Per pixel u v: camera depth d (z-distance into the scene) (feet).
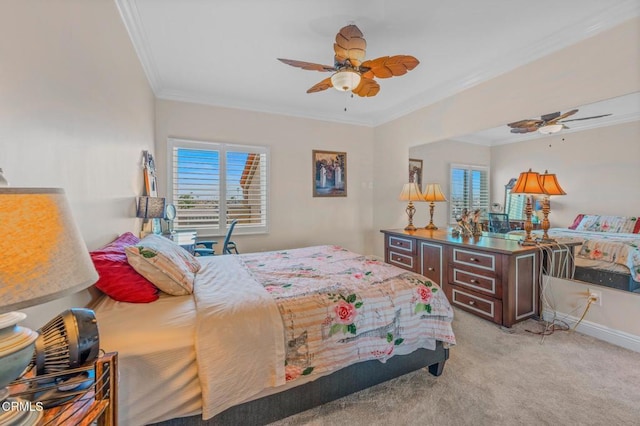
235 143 13.48
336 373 5.20
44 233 1.91
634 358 6.82
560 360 6.76
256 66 9.93
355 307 5.27
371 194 17.02
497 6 6.86
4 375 1.87
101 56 5.40
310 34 8.05
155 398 3.71
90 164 4.82
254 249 14.12
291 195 14.84
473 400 5.44
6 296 1.68
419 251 11.60
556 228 8.68
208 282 5.85
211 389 3.88
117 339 3.71
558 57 8.27
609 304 7.60
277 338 4.47
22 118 2.99
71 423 2.22
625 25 6.93
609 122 7.44
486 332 8.18
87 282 2.12
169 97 12.17
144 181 9.26
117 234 6.39
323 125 15.53
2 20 2.69
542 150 8.93
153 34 7.99
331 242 15.98
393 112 14.96
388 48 8.71
